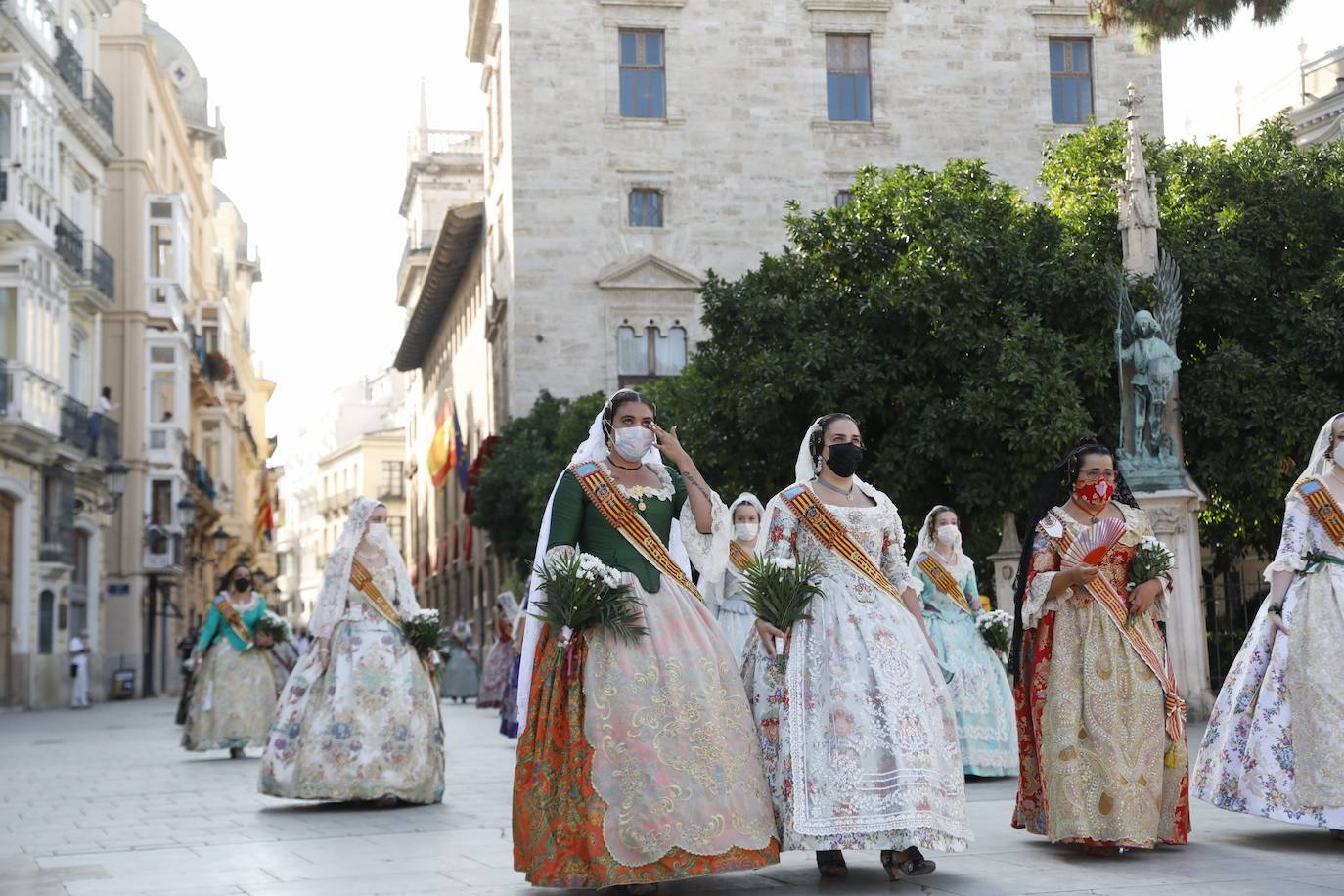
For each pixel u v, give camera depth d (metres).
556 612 6.69
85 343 39.34
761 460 25.73
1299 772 7.86
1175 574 17.59
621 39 40.53
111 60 45.03
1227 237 23.19
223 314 67.69
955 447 23.27
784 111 40.81
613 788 6.51
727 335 25.83
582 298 39.69
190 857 8.20
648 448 7.11
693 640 6.86
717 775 6.59
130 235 44.81
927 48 41.47
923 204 24.77
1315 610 7.96
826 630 6.99
